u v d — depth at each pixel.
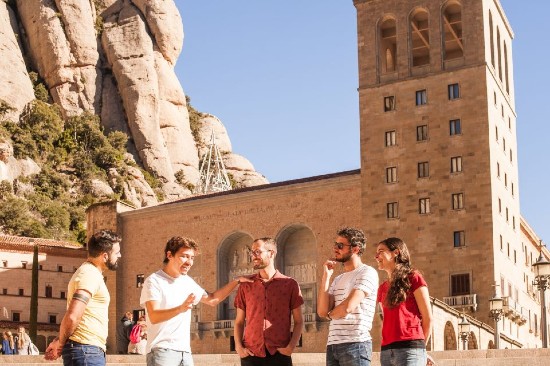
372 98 96.62
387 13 97.81
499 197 92.81
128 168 196.25
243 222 100.25
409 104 94.88
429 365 16.59
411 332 15.14
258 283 17.02
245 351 16.91
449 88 93.50
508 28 103.94
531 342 105.00
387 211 93.38
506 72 102.62
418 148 93.44
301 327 16.95
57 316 119.31
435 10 95.75
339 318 15.71
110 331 103.62
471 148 91.25
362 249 16.16
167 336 15.79
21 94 197.50
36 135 191.25
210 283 101.12
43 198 176.38
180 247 16.12
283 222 97.81
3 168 175.50
